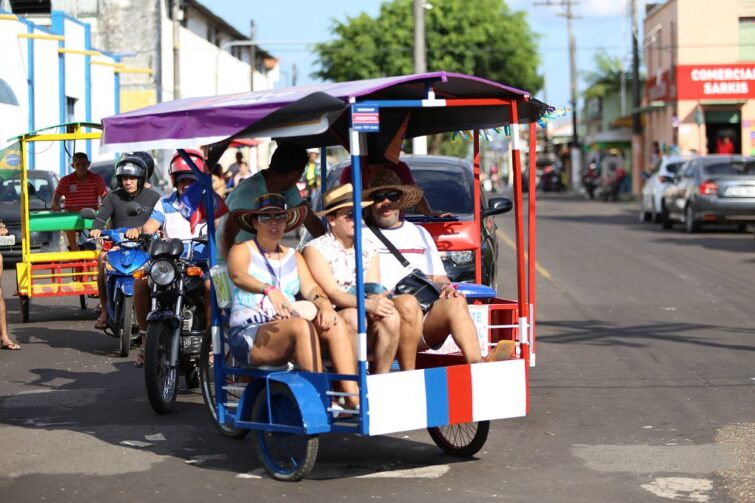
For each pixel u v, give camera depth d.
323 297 7.47
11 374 10.92
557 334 13.34
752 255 22.52
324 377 6.95
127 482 7.01
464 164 14.09
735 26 48.25
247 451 7.89
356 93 6.76
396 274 7.92
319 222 8.52
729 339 12.88
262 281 7.49
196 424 8.77
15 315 15.40
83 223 14.73
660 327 13.80
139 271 9.67
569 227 31.95
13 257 21.23
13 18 27.58
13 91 27.39
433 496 6.74
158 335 9.07
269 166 8.23
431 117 9.27
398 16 59.22
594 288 17.61
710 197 27.67
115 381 10.57
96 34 42.81
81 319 15.03
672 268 20.31
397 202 7.98
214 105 7.32
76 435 8.33
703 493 6.81
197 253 10.05
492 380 7.33
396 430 6.94
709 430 8.52
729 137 48.78
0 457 7.60
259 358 7.36
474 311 8.12
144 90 42.56
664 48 51.12
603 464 7.53
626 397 9.78
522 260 7.79
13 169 16.97
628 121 63.62
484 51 59.69
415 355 7.55
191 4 49.28
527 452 7.89
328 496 6.74
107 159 27.39
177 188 10.55
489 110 8.62
